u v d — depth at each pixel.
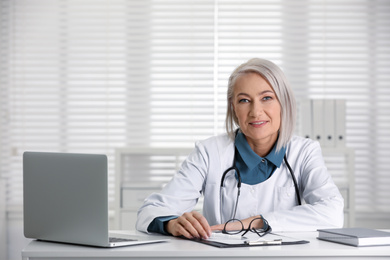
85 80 4.04
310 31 4.07
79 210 1.47
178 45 4.08
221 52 4.09
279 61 4.09
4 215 3.85
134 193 3.55
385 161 4.05
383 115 4.05
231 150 2.05
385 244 1.49
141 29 4.08
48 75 4.05
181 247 1.45
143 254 1.40
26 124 4.02
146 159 4.05
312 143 2.10
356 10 4.07
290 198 1.99
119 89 4.09
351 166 3.52
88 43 4.06
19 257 3.92
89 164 1.45
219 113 4.09
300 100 3.61
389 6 4.07
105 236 1.43
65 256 1.40
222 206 2.01
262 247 1.45
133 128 4.07
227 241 1.52
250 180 2.01
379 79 4.07
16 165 3.99
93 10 4.05
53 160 1.52
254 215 1.98
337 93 4.07
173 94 4.09
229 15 4.10
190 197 1.98
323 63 4.08
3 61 4.02
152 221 1.75
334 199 1.89
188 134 4.07
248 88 1.90
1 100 4.00
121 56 4.08
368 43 4.08
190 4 4.09
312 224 1.80
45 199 1.54
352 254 1.42
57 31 4.04
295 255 1.41
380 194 4.05
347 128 4.03
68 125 4.04
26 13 4.03
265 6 4.11
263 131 1.91
